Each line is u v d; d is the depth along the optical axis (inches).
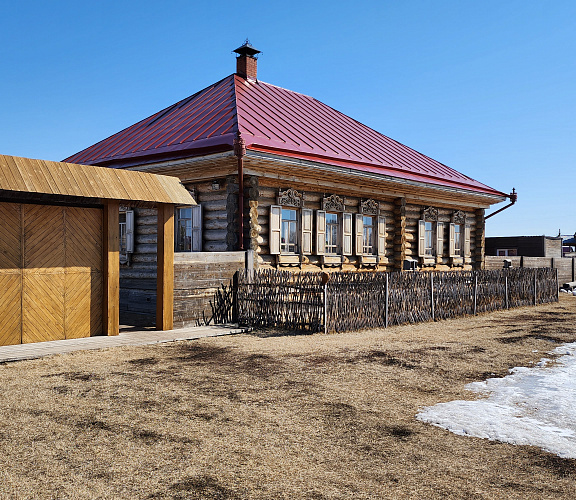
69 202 404.5
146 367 316.8
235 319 513.3
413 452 190.5
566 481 168.2
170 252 456.1
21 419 217.9
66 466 173.6
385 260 761.0
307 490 159.5
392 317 516.7
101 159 721.0
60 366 315.3
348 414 232.8
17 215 377.1
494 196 903.7
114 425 213.0
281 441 199.3
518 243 1414.9
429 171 824.9
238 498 153.6
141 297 618.8
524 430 213.2
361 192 714.8
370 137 881.5
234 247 559.5
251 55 871.7
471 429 213.5
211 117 681.6
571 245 1902.1
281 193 605.3
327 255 669.9
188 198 450.3
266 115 707.4
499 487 163.5
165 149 625.0
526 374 311.7
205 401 248.5
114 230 422.3
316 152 629.9
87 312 415.2
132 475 167.8
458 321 564.4
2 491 155.7
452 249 888.9
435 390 276.7
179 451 187.6
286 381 288.4
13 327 376.2
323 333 451.8
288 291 477.7
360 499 154.2
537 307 726.5
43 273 390.6
